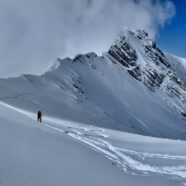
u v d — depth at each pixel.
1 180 12.52
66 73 179.75
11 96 101.00
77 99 147.38
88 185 16.05
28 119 34.16
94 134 55.28
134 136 66.38
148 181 23.69
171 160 38.62
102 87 198.88
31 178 13.80
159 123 190.62
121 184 19.09
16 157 15.74
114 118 151.25
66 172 16.78
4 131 20.17
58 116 96.25
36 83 143.38
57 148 22.05
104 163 24.70
